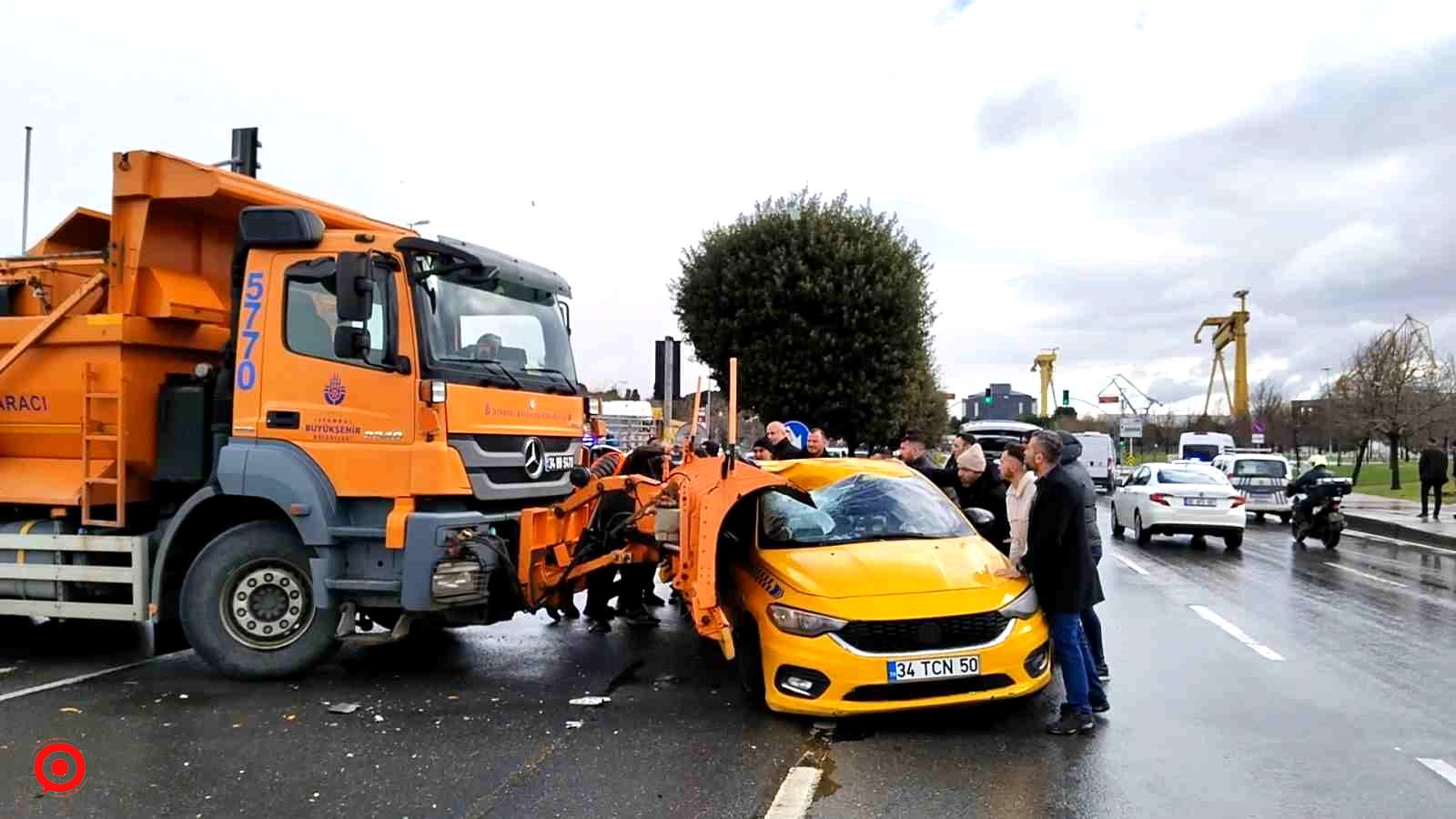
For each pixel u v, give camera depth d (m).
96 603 7.43
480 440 7.08
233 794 4.96
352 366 6.88
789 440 11.72
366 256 6.74
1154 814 4.67
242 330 7.12
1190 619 9.62
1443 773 5.20
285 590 7.15
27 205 9.66
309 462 6.90
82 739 5.85
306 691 6.95
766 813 4.70
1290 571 13.59
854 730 5.98
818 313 22.16
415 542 6.67
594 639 8.74
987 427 20.81
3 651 8.35
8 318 7.68
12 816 4.67
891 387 22.34
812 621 5.93
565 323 8.77
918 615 5.87
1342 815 4.64
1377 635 8.82
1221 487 16.69
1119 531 19.22
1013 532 7.02
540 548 7.48
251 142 9.83
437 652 8.20
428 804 4.82
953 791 4.96
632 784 5.07
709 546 6.46
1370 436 36.34
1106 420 83.56
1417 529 19.34
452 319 7.18
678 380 12.11
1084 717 5.90
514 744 5.73
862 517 7.29
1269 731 5.94
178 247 7.73
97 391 7.37
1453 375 34.69
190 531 7.43
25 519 7.69
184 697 6.78
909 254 23.16
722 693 6.88
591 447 9.81
